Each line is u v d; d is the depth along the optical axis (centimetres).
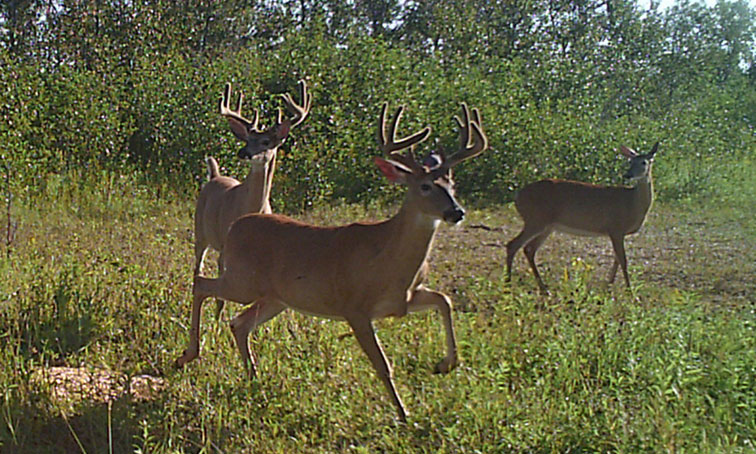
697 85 2552
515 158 1744
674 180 1825
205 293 612
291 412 536
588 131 1836
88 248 1003
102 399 552
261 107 1595
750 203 1702
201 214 878
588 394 541
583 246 1208
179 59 1761
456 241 1222
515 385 575
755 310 797
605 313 676
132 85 1747
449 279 966
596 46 2489
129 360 638
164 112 1620
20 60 1728
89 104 1609
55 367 623
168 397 554
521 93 1886
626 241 1260
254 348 627
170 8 2394
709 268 1056
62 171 1483
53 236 1099
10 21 2380
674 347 599
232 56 1998
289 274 569
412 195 541
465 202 1622
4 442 484
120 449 492
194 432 516
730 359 577
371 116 1658
